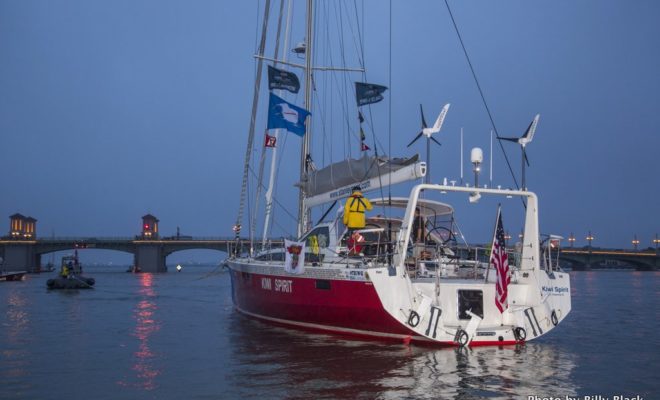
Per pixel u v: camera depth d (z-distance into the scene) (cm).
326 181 1391
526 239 1209
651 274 12019
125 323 1744
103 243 11162
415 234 1348
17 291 3828
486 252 1346
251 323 1619
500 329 1141
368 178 1266
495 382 873
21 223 12469
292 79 1681
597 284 5916
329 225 1386
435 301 1114
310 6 1741
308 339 1274
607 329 1639
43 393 825
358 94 1603
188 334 1454
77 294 3469
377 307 1100
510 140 1202
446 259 1365
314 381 880
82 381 901
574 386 864
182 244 11306
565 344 1306
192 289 4197
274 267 1415
